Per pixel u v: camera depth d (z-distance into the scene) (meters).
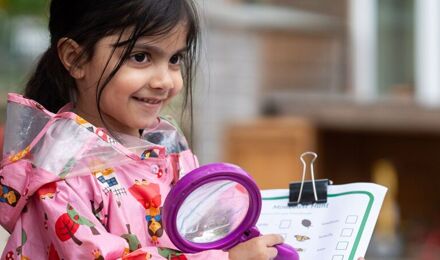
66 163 1.99
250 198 1.98
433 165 7.40
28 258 2.02
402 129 6.84
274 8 7.82
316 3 8.00
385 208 7.20
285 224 2.15
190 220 1.94
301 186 2.19
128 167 2.10
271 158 6.61
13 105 2.08
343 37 7.99
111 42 2.04
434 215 7.36
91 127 2.03
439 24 8.22
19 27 5.82
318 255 2.05
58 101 2.22
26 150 2.03
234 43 6.91
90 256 1.91
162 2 2.05
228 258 1.93
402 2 8.28
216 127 6.69
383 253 6.84
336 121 7.00
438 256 6.89
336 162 7.32
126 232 2.02
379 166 7.40
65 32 2.13
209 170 1.91
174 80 2.11
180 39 2.10
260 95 7.14
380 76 8.16
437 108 6.72
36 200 2.02
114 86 2.05
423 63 8.24
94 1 2.06
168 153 2.28
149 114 2.09
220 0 7.34
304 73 7.73
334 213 2.12
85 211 1.97
